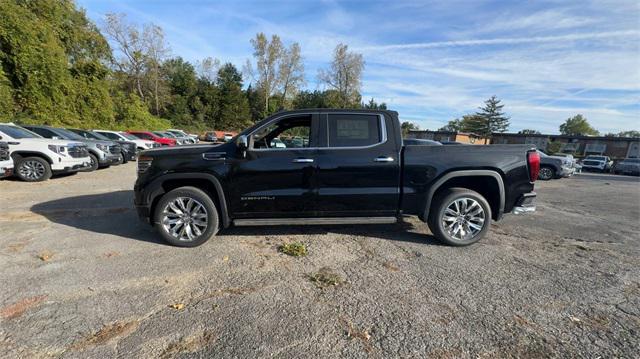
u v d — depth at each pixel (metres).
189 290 2.96
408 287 3.07
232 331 2.38
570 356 2.16
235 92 64.12
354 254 3.89
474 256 3.88
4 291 2.86
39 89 18.56
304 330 2.40
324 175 4.07
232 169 4.02
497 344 2.27
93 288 2.95
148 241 4.21
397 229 4.90
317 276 3.27
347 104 61.28
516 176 4.19
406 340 2.30
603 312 2.69
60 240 4.18
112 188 7.89
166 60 53.97
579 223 5.61
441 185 4.24
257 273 3.33
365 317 2.57
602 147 41.81
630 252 4.12
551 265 3.64
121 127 30.19
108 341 2.24
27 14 18.73
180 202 4.03
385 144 4.16
